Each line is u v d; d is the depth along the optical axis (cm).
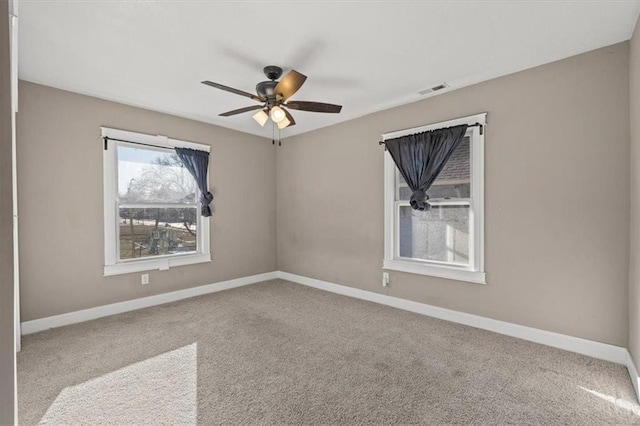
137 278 375
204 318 339
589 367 233
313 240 477
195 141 431
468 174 325
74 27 221
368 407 189
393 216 385
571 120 259
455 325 318
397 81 310
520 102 285
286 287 473
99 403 192
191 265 425
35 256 306
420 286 356
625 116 236
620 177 238
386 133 386
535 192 278
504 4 198
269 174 524
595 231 249
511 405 191
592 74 250
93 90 329
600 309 247
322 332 301
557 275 267
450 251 340
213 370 231
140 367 235
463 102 321
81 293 333
